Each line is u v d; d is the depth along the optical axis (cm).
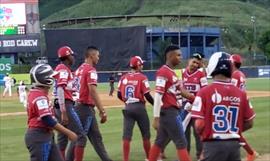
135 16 9025
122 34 6028
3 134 1639
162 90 907
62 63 1001
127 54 6047
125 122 1096
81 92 1011
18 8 6041
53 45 6031
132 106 1082
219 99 605
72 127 997
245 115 620
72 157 1013
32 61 6794
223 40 10469
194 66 1109
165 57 935
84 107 1013
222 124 605
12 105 2964
